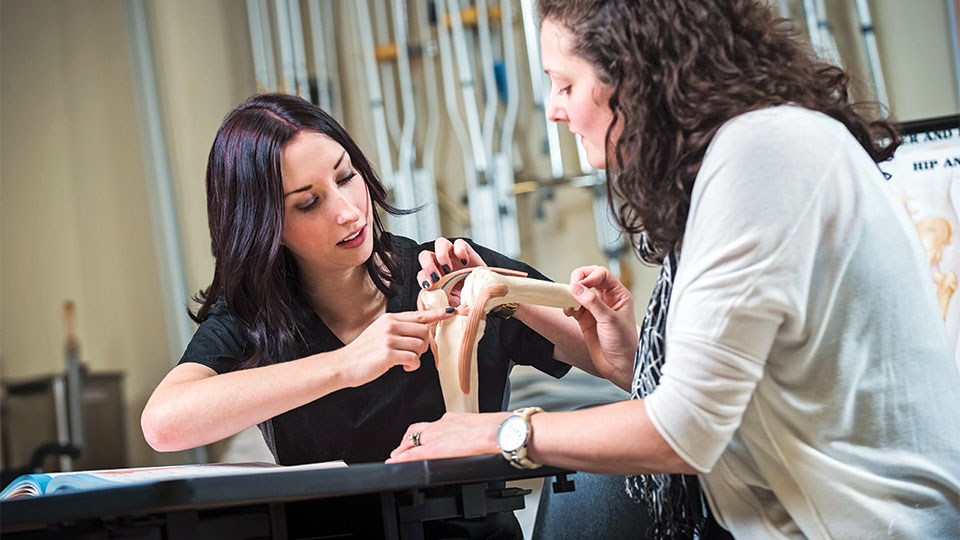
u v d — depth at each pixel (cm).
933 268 181
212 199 160
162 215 503
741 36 122
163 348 515
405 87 448
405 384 166
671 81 117
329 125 160
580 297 150
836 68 129
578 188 428
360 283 168
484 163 432
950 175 183
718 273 110
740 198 110
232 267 158
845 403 116
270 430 169
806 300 112
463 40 434
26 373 554
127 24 507
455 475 110
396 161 457
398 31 448
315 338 167
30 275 553
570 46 124
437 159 452
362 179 160
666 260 130
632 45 119
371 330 137
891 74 362
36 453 412
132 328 528
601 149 129
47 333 550
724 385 109
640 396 132
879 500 115
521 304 159
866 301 115
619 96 121
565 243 430
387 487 105
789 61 123
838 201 112
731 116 115
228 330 165
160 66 500
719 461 122
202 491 95
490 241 430
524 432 116
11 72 552
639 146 119
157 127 501
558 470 124
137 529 107
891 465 116
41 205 548
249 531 120
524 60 432
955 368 121
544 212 432
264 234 154
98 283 537
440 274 151
